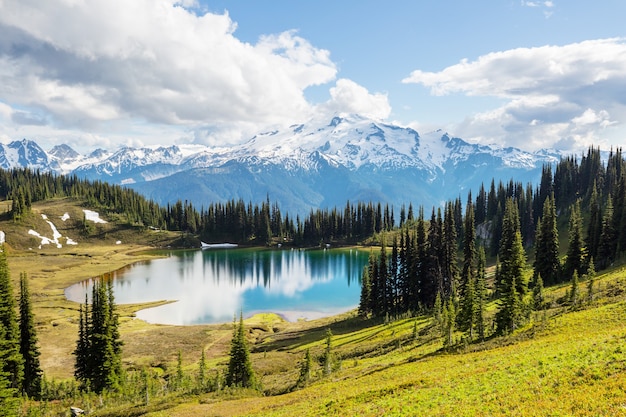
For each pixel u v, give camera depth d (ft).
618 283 211.82
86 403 183.62
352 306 429.38
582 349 104.01
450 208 365.61
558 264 317.01
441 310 260.83
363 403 112.98
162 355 283.59
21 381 206.18
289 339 311.27
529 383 89.61
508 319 186.60
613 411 64.54
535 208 593.42
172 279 568.41
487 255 542.57
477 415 77.92
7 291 198.18
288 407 133.90
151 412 163.84
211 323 374.84
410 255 363.35
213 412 152.15
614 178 507.71
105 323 218.38
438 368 138.51
